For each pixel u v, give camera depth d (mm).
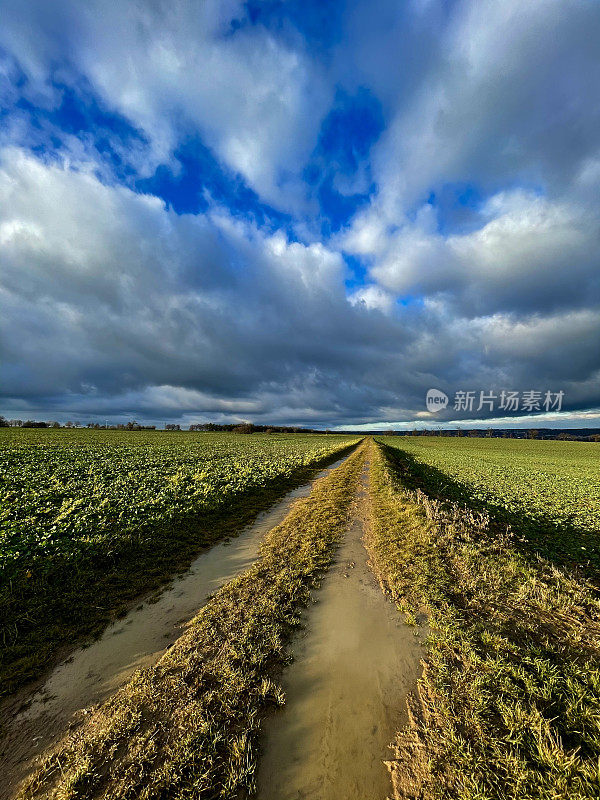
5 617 6293
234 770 3443
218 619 6156
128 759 3600
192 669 4824
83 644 5770
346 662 5035
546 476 31312
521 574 7762
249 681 4543
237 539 11070
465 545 9445
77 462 23203
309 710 4191
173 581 8070
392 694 4422
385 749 3678
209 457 30031
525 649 5074
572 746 3635
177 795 3217
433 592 6863
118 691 4688
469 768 3406
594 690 4262
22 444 33625
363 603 6762
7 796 3387
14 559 8000
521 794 3172
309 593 7152
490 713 4027
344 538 10617
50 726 4172
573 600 6547
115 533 10125
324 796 3232
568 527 14508
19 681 4930
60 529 10227
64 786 3363
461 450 69000
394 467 29766
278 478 21516
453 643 5289
